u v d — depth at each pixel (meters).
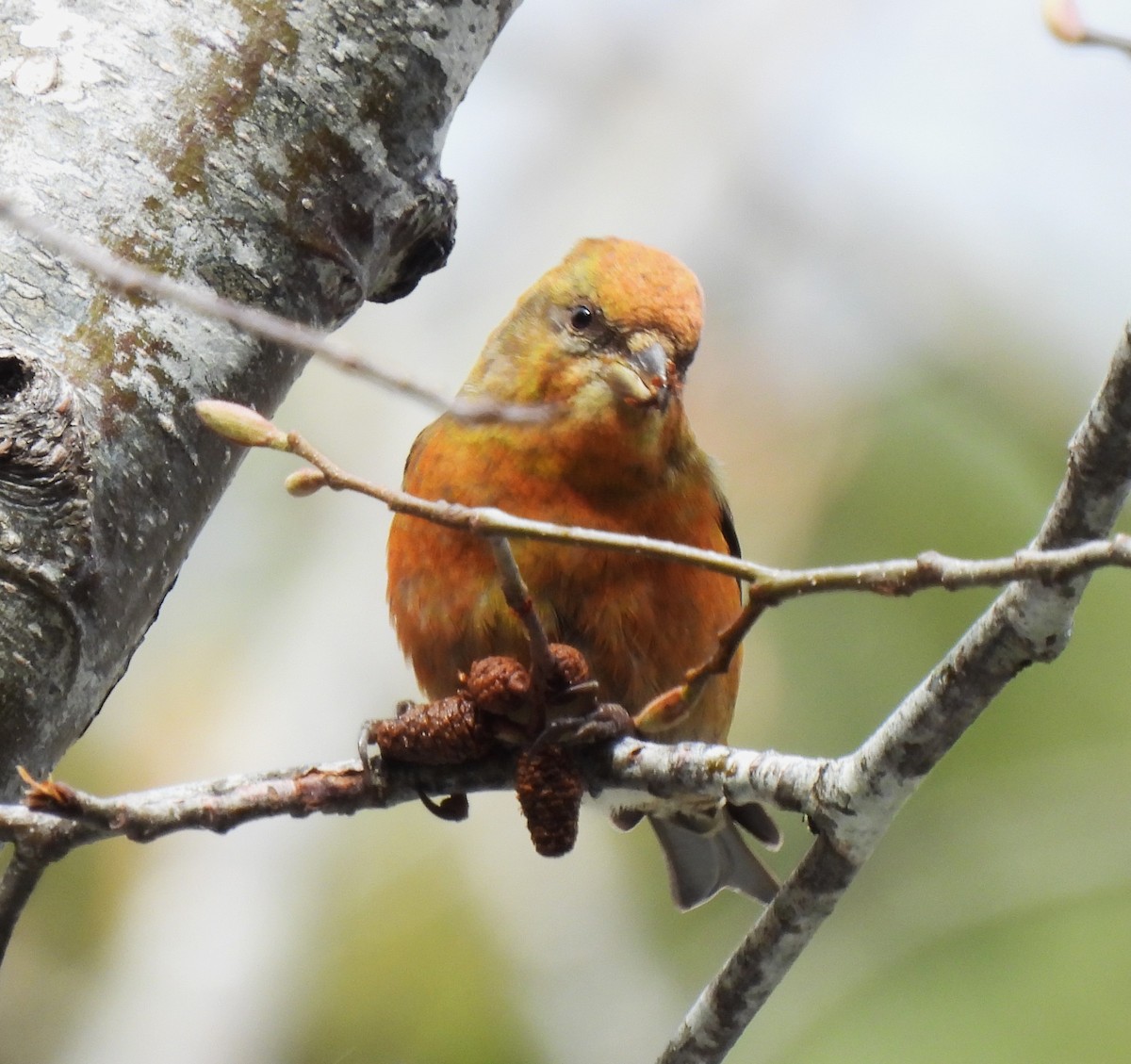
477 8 6.93
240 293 6.19
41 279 5.76
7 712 5.44
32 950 11.45
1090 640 12.73
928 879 12.13
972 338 14.43
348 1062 10.97
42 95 6.05
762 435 13.73
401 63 6.66
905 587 4.18
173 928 10.84
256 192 6.27
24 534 5.48
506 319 7.80
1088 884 11.89
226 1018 10.62
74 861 11.53
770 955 5.14
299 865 11.19
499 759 5.76
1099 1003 11.35
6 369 5.50
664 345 7.33
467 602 7.14
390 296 7.21
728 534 8.28
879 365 14.23
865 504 13.47
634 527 7.22
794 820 12.26
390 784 5.73
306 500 12.51
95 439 5.70
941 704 4.64
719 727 7.73
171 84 6.20
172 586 6.25
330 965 11.16
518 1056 11.54
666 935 12.45
